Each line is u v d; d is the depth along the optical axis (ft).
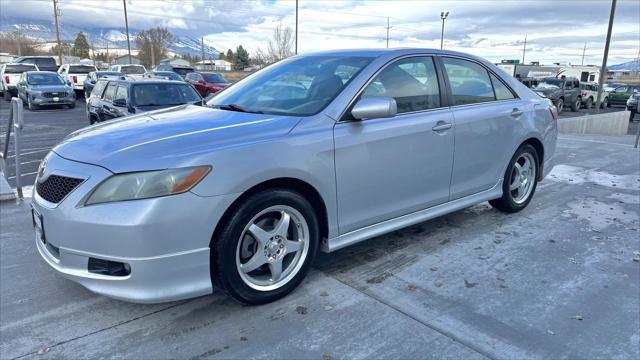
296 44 130.41
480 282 11.12
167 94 32.94
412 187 12.12
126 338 8.84
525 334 9.02
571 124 47.91
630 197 18.61
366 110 10.26
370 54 12.21
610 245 13.50
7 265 11.85
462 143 13.16
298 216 10.05
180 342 8.71
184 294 8.71
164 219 8.27
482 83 14.34
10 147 34.45
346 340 8.78
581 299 10.38
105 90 36.52
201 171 8.55
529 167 16.26
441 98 12.86
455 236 14.05
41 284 10.91
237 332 9.02
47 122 50.83
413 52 12.57
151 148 8.82
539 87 91.45
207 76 81.87
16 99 16.88
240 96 12.55
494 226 14.96
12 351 8.44
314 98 11.08
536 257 12.58
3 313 9.66
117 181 8.33
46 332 9.02
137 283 8.38
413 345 8.64
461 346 8.62
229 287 9.34
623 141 35.37
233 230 9.08
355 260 12.29
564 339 8.87
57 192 8.88
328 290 10.66
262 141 9.37
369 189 11.14
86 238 8.39
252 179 9.05
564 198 18.34
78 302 10.14
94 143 9.48
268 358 8.26
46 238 9.06
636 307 10.06
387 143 11.25
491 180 14.60
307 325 9.27
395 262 12.17
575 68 136.77
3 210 16.28
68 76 88.74
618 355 8.41
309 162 9.87
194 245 8.63
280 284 10.09
